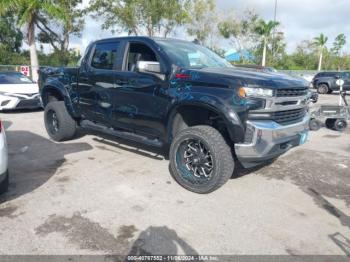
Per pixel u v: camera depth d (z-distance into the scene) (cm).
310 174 487
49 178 456
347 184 452
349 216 362
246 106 369
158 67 434
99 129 567
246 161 387
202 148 409
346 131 820
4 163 352
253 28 3684
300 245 306
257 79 379
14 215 352
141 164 519
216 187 400
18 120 885
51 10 1809
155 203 385
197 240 311
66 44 3161
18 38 3516
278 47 4212
